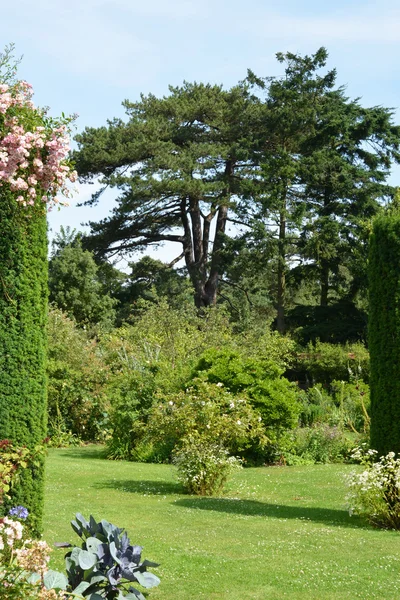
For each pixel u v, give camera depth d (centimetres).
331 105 3619
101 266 3612
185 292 3716
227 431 1126
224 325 2614
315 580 604
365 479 849
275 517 902
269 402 1465
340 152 3691
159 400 1498
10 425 643
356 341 3328
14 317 650
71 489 1061
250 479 1255
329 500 1064
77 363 1827
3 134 603
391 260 901
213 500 1016
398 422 879
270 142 3631
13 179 605
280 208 3372
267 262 3559
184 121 3578
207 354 1580
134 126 3334
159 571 623
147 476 1234
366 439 1583
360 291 3519
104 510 904
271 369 1544
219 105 3528
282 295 3553
